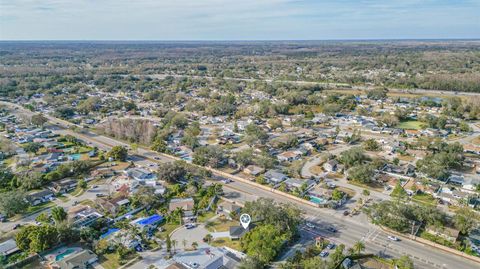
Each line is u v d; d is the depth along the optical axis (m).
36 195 136.62
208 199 134.12
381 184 153.25
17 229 116.06
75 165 161.75
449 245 106.06
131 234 109.00
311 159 185.25
